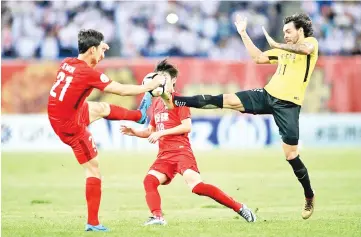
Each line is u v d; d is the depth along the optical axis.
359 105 60.59
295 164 25.38
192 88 58.31
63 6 68.62
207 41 68.94
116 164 49.12
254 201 32.69
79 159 22.78
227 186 38.44
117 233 22.33
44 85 58.25
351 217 26.75
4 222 26.00
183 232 22.47
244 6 69.75
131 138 58.78
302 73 25.12
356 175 43.03
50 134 58.38
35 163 50.25
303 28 25.27
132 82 57.62
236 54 68.88
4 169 47.22
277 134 59.38
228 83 58.50
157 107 25.20
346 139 60.38
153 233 22.28
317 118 60.06
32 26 67.94
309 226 23.92
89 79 21.95
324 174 43.50
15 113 58.25
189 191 36.97
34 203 32.69
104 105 23.56
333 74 60.34
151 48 68.06
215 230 22.94
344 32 70.56
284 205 31.28
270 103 25.33
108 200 33.38
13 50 67.44
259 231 22.75
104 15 68.75
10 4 67.94
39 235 22.27
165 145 24.69
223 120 58.91
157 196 24.39
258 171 45.50
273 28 69.31
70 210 30.27
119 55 67.69
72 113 22.17
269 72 58.75
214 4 69.81
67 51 67.94
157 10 69.00
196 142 58.66
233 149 58.31
